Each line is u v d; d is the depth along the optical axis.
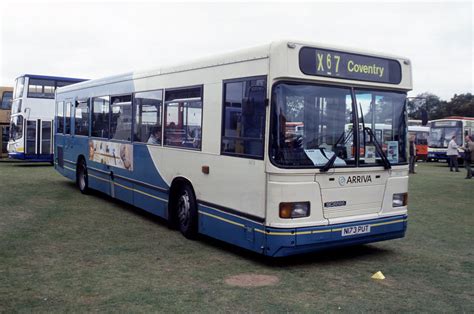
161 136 9.48
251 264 7.18
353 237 7.13
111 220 10.27
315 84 6.84
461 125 35.75
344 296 5.89
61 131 15.80
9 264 6.92
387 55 7.57
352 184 7.15
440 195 15.29
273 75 6.57
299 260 7.51
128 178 10.96
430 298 5.89
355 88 7.24
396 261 7.57
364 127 7.30
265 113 6.65
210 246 8.17
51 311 5.19
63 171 15.60
